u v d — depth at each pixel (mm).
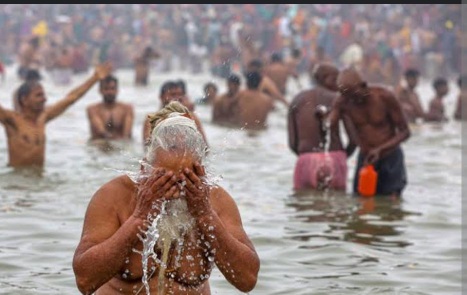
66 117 22641
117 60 50844
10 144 14312
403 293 8156
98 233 6012
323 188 13172
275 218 11094
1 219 10523
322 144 13266
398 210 11773
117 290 6082
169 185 5828
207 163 6180
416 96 22953
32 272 8508
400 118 12719
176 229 5973
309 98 13414
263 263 9023
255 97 21203
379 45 45000
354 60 41812
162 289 6027
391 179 12797
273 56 31234
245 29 47438
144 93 33219
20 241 9578
